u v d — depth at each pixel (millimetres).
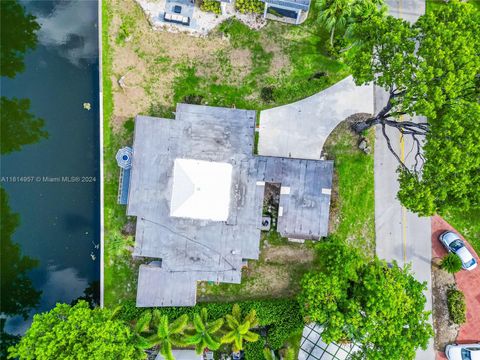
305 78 34812
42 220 35406
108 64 34438
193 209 31438
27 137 35719
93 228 35312
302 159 32969
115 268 34125
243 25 34906
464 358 33469
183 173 31578
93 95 35688
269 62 34844
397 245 34906
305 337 33500
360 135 34625
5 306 35438
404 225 34906
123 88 34281
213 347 30469
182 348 33875
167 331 29953
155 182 32781
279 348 33531
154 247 32719
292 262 34531
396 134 34938
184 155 32875
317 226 32812
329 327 29297
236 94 34719
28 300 35500
